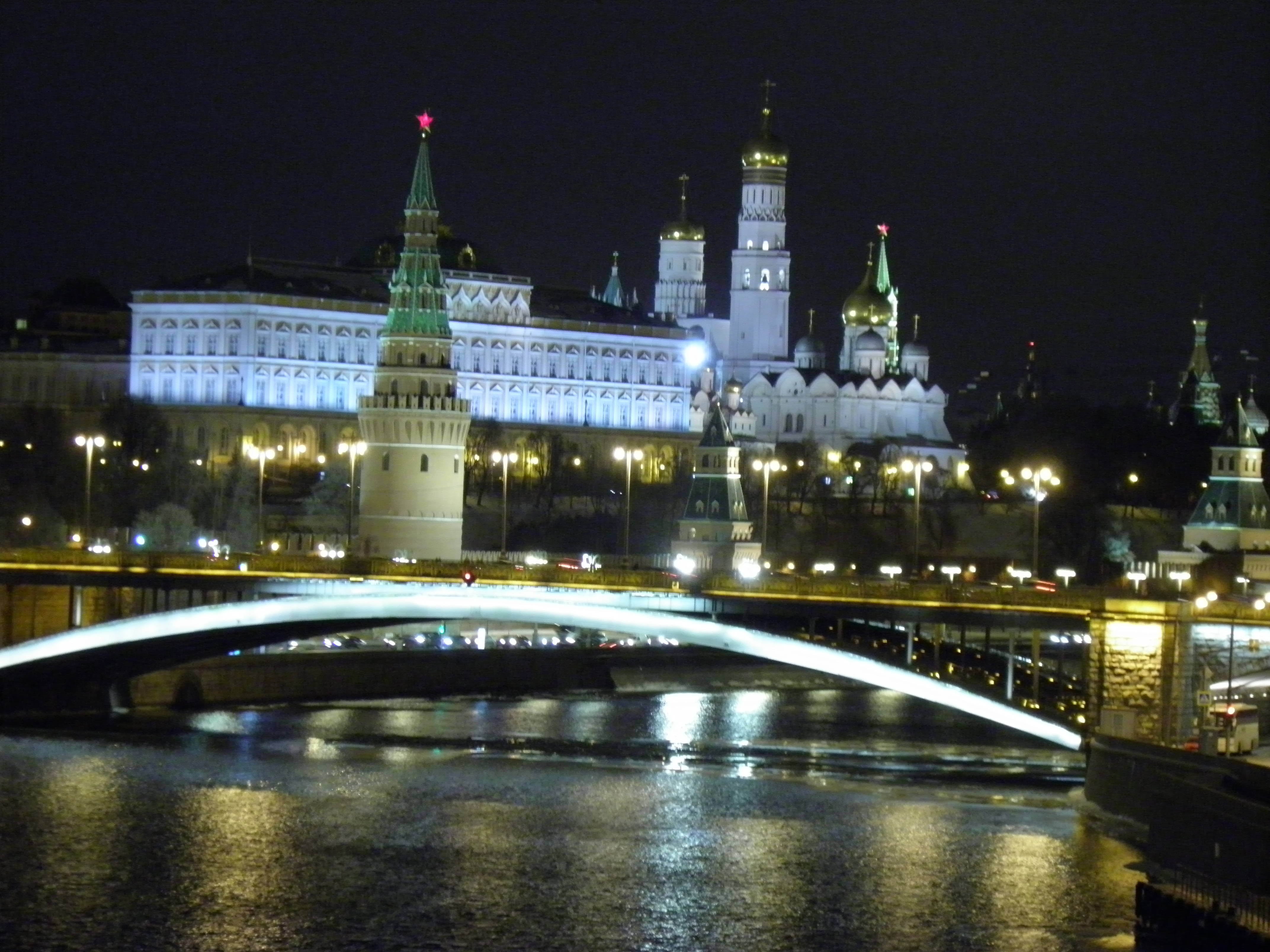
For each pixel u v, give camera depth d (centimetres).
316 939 18238
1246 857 18325
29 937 18175
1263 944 16812
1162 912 17975
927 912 19062
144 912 18875
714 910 19112
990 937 18362
